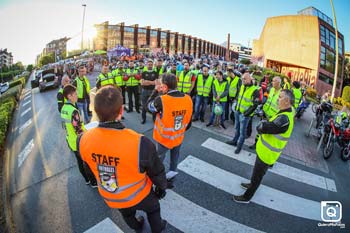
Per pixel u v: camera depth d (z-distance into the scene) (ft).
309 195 13.48
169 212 11.15
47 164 16.06
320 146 21.42
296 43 99.19
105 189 6.33
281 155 18.67
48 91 55.52
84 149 6.02
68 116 11.10
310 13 99.71
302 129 27.09
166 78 10.41
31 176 14.55
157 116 11.19
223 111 22.57
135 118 24.88
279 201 12.58
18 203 11.99
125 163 5.69
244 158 17.01
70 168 15.40
